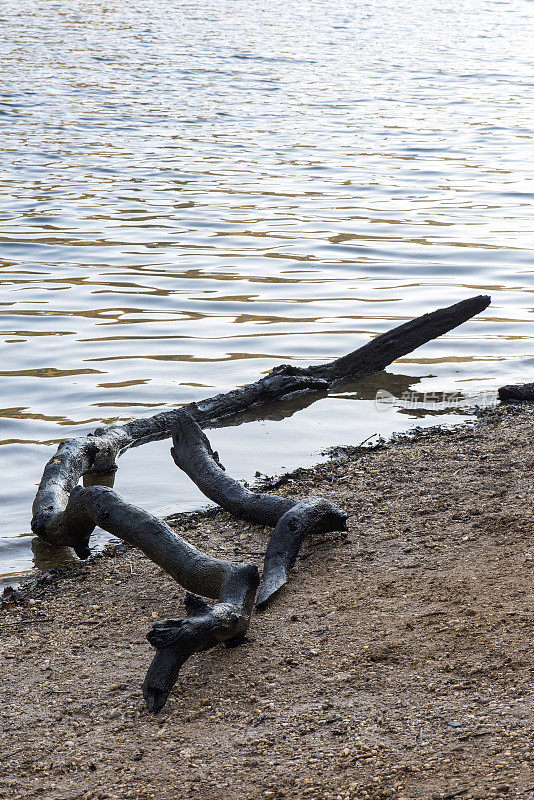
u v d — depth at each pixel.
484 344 12.43
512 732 4.36
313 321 13.16
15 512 8.03
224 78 42.94
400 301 14.02
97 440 8.84
